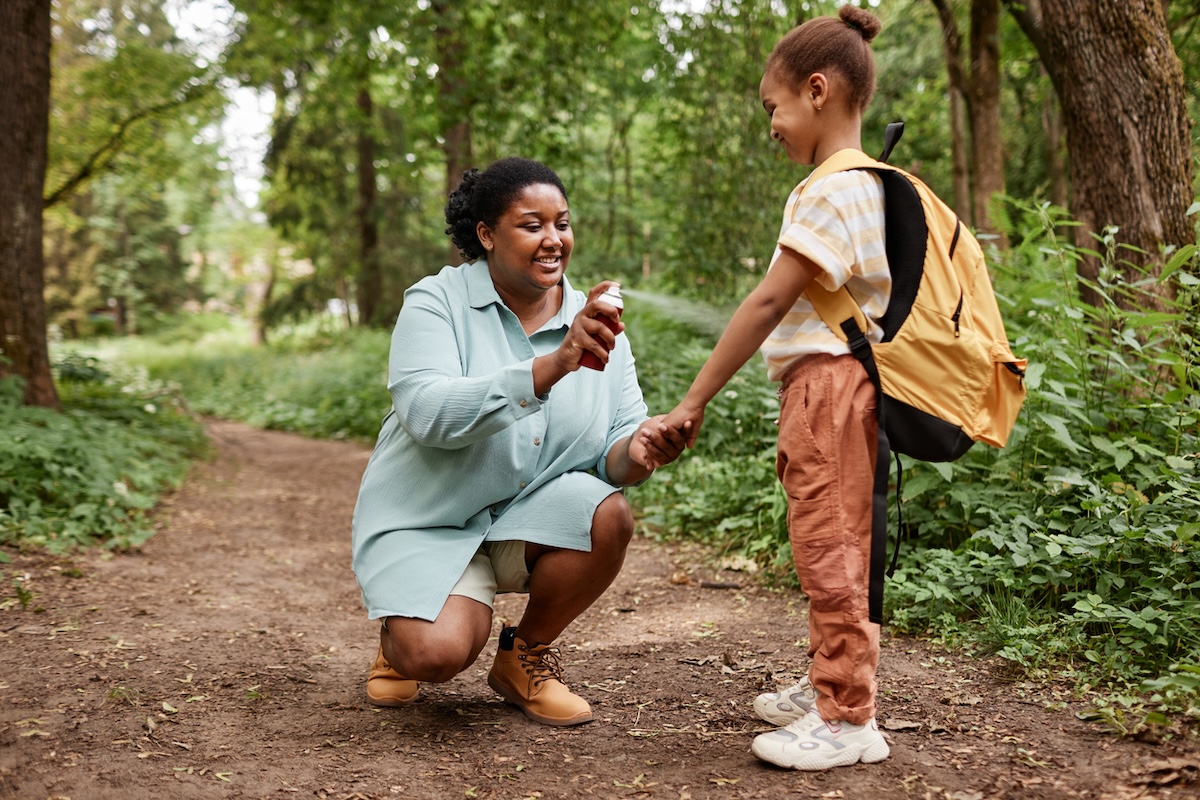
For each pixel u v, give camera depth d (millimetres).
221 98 14016
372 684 2746
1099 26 4074
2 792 2055
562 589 2520
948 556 3336
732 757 2254
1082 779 1981
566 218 2506
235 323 42594
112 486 5738
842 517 2078
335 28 10773
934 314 2025
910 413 2053
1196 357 3301
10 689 2781
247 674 3041
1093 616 2803
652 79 11570
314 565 5148
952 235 2115
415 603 2326
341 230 22328
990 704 2494
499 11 10125
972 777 2031
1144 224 4039
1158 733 2160
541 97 10266
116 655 3180
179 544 5391
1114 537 2977
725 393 5781
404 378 2371
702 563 4547
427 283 2523
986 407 2082
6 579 4133
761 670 2973
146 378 11148
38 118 7688
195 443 9883
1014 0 5488
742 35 9008
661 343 7711
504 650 2635
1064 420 3344
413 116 11961
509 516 2496
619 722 2561
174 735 2441
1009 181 15938
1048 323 3770
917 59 15180
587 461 2613
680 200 9516
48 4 7715
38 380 7672
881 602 2029
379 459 2568
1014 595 3125
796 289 2029
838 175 2027
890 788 2000
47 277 33906
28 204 7629
